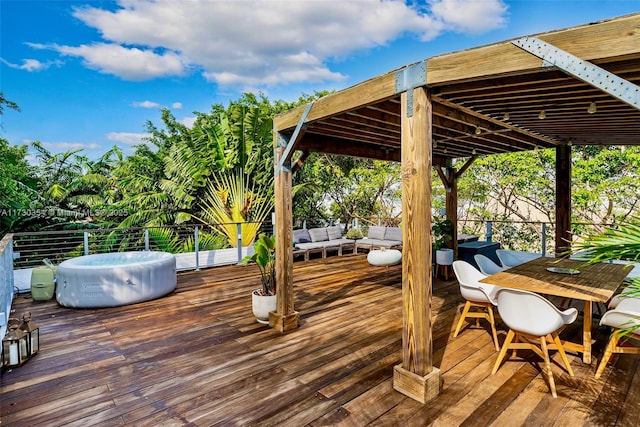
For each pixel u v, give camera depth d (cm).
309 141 471
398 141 539
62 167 1286
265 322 419
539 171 902
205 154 998
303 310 463
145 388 277
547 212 945
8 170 836
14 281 601
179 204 1005
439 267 639
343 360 321
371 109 373
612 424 228
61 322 430
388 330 393
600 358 320
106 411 248
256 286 598
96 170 1308
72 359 328
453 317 428
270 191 1079
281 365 313
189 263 754
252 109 953
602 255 160
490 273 456
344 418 237
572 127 439
